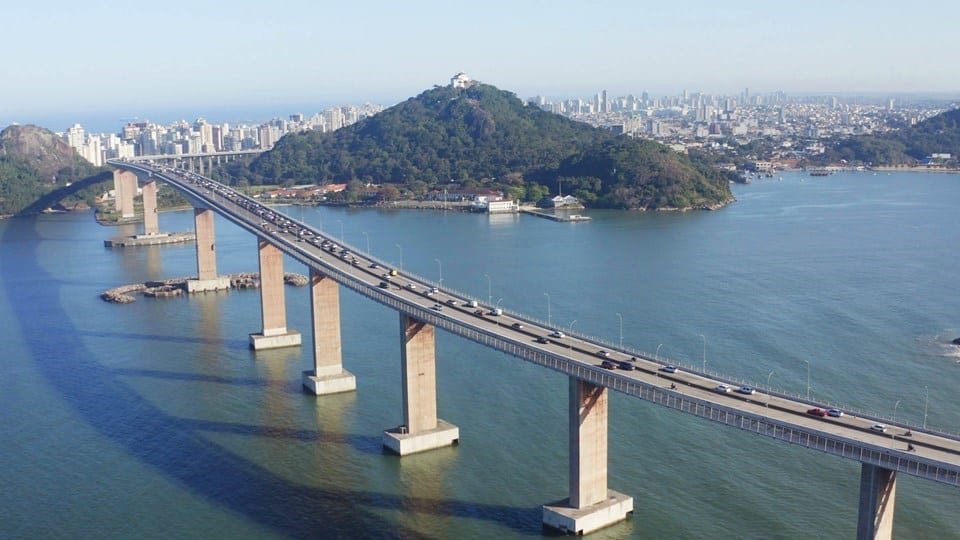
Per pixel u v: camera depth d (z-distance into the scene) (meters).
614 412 131.25
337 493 108.62
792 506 101.75
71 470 117.44
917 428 81.06
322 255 166.00
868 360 151.75
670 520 99.12
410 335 120.50
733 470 111.31
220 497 108.50
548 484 109.25
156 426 132.38
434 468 114.94
